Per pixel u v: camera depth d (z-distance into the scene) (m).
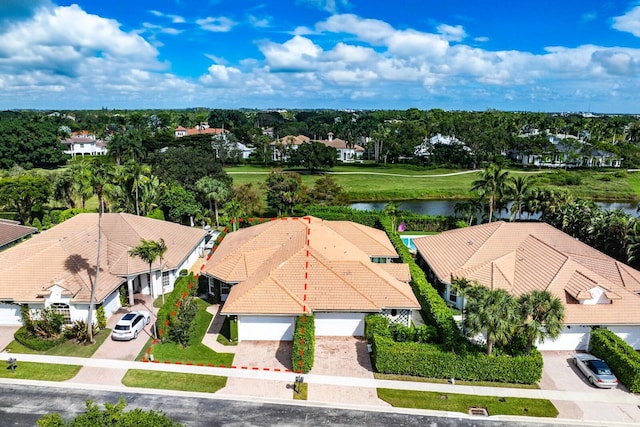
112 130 198.12
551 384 26.00
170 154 70.31
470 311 25.33
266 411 23.20
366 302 30.52
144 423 14.97
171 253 40.22
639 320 29.38
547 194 60.91
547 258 36.41
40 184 60.16
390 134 145.00
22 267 33.47
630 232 42.75
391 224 55.25
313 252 34.09
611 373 25.80
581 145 129.62
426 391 25.14
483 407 23.84
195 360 27.89
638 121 196.75
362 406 23.70
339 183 105.06
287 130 198.88
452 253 40.53
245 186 70.88
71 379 25.69
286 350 29.30
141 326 31.55
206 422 22.27
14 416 22.44
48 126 116.88
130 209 56.56
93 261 35.72
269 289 30.61
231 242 43.12
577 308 29.98
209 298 37.56
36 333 29.73
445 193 96.31
